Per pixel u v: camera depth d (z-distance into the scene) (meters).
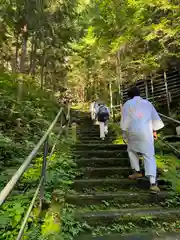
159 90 10.39
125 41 9.66
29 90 7.78
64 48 11.88
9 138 4.64
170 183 3.70
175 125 7.62
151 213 2.96
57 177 3.54
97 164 4.53
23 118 5.66
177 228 2.82
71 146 5.50
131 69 10.93
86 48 12.90
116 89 12.61
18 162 3.93
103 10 10.66
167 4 7.80
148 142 3.48
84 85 16.95
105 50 11.58
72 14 9.37
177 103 9.43
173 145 5.03
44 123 6.20
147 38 8.31
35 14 7.88
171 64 9.41
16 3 7.43
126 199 3.31
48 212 2.72
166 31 7.71
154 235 2.66
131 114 3.61
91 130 8.51
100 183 3.70
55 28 9.52
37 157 4.40
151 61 9.10
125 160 4.59
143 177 3.83
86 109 15.52
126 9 9.69
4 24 8.27
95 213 2.94
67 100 17.91
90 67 14.23
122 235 2.66
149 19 9.04
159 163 4.21
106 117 7.27
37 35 9.57
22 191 3.09
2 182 3.12
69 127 8.29
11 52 10.66
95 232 2.70
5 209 2.60
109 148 5.55
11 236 2.25
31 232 2.32
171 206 3.24
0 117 5.22
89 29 12.28
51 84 13.94
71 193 3.35
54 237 2.35
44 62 11.30
